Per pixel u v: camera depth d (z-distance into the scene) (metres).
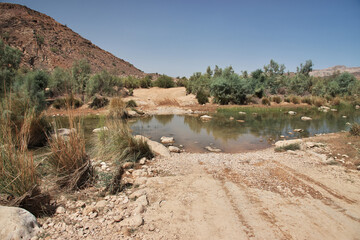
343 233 2.69
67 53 61.91
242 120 13.27
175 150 6.75
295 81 29.62
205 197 3.48
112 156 5.30
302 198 3.55
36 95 11.49
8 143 3.07
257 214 3.04
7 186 2.83
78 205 3.14
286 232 2.67
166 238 2.49
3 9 66.50
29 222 2.49
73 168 3.68
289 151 6.34
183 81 38.44
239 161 5.48
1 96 4.09
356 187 3.99
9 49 18.78
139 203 3.18
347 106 20.41
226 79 21.73
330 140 7.41
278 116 14.99
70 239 2.41
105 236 2.49
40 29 65.44
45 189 3.38
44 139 6.30
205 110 17.70
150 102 20.52
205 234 2.59
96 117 12.89
